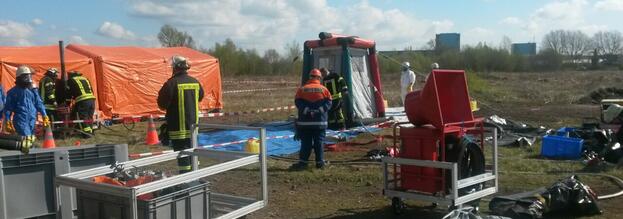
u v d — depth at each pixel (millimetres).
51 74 13758
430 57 52562
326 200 7430
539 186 7871
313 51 15500
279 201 7402
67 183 4578
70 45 17453
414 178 6262
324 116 9211
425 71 42719
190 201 4859
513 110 19984
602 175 8391
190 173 4770
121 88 17094
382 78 42562
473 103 19281
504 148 11211
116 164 5219
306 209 7012
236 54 52500
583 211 6363
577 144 9859
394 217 6555
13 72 14750
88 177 4926
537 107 21312
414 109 6176
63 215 4875
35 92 9422
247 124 16344
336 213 6812
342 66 14758
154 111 18062
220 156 5934
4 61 14586
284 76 51562
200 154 6035
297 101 9227
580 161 9555
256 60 52938
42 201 4801
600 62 61625
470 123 6270
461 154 6133
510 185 7949
